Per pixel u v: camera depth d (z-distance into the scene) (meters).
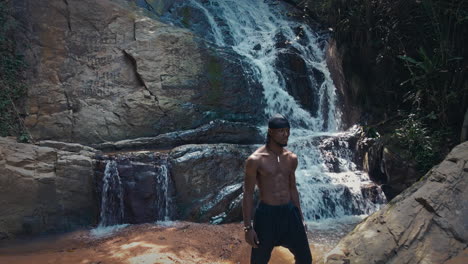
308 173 8.34
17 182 6.70
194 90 9.88
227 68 10.29
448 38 7.98
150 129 9.33
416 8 8.61
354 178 8.47
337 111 11.07
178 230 6.61
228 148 8.02
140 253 5.50
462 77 7.89
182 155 7.64
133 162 7.45
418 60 8.92
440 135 7.92
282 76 11.14
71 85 9.12
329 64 11.47
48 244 6.28
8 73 8.72
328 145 9.12
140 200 7.25
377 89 9.70
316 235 6.43
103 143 8.66
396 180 7.83
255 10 13.99
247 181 3.54
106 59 9.51
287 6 14.55
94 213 7.35
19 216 6.67
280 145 3.56
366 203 7.80
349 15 9.61
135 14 10.21
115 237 6.41
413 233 4.19
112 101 9.25
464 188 4.60
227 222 7.02
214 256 5.48
